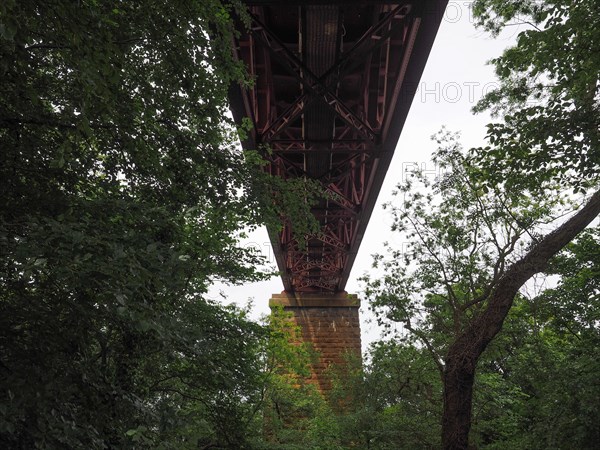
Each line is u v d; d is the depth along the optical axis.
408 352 22.66
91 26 6.28
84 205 7.95
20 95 7.87
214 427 15.54
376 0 15.62
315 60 19.98
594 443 14.77
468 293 19.28
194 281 15.06
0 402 5.95
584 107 12.52
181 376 14.49
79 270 6.27
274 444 27.30
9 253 6.46
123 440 6.97
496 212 17.83
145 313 6.48
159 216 8.68
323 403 37.72
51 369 6.83
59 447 6.48
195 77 10.31
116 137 9.57
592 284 19.14
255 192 12.34
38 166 8.58
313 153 26.97
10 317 7.02
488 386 22.44
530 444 16.31
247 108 20.30
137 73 9.65
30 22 6.22
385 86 21.81
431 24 16.02
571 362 16.22
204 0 9.12
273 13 19.61
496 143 14.09
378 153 23.61
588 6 10.92
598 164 13.16
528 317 19.59
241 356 15.35
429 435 22.97
